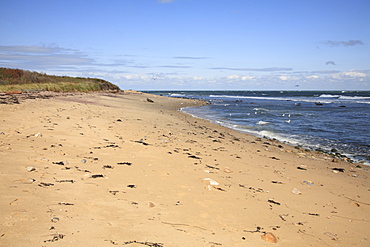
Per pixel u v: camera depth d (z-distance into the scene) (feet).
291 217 15.28
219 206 15.44
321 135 54.13
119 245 10.07
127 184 17.19
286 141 47.39
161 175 19.86
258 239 12.26
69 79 156.04
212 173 22.16
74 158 21.47
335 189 21.52
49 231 10.31
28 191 13.70
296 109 125.49
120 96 133.69
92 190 15.39
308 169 27.99
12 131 27.40
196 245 10.93
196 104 162.40
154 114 73.87
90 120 42.96
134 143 29.89
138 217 12.73
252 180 21.68
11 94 72.38
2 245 8.95
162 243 10.68
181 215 13.62
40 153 21.26
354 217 16.14
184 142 35.47
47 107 50.62
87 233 10.62
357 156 37.06
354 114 99.55
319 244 12.56
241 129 60.54
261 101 209.87
